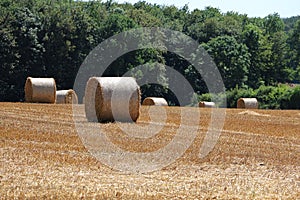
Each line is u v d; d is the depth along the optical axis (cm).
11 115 3703
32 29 8950
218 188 1698
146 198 1483
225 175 1955
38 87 5381
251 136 3238
